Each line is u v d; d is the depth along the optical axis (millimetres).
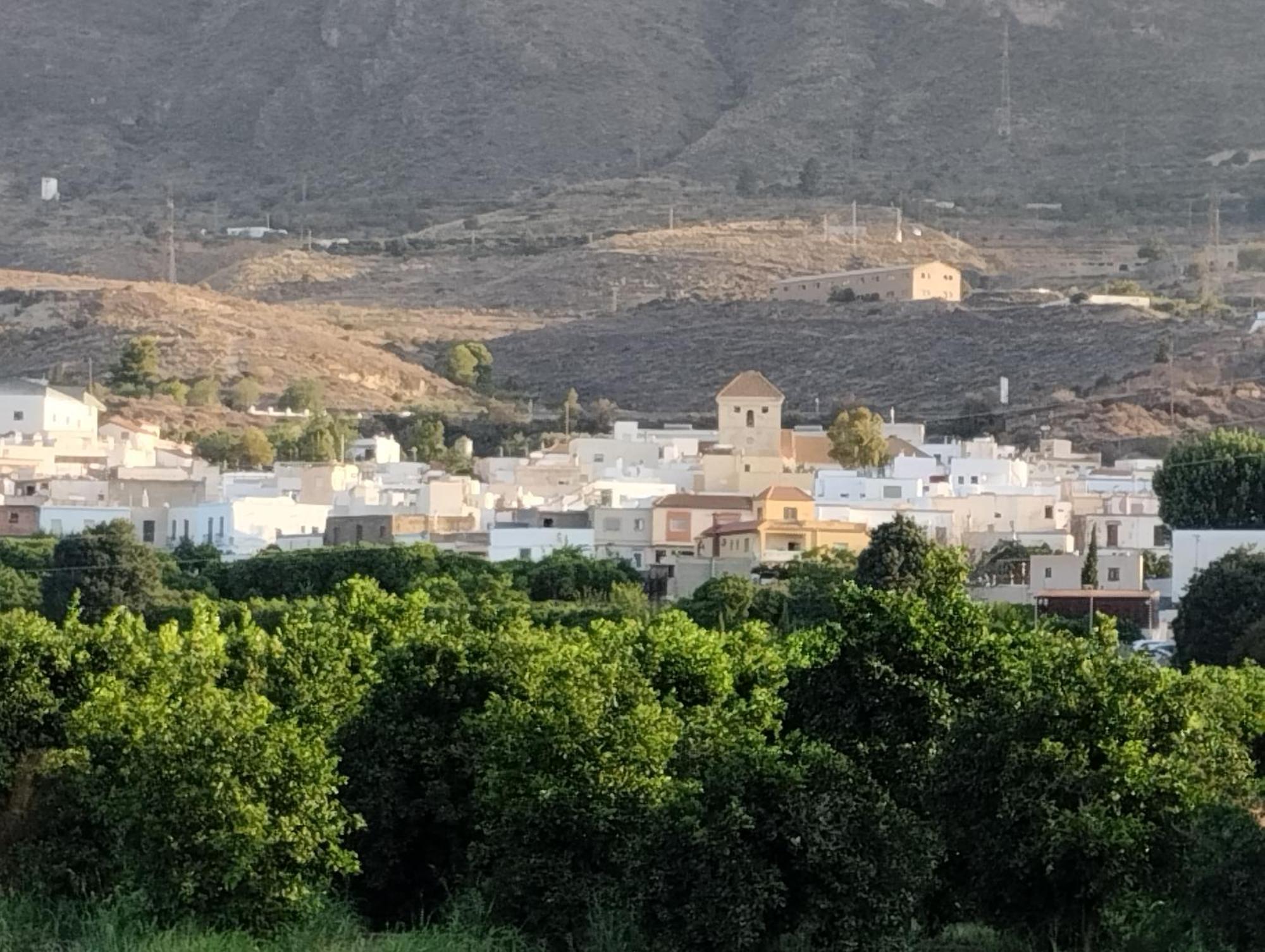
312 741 101062
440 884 104188
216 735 97250
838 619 103562
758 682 116062
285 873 96938
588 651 107438
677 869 92000
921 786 97625
